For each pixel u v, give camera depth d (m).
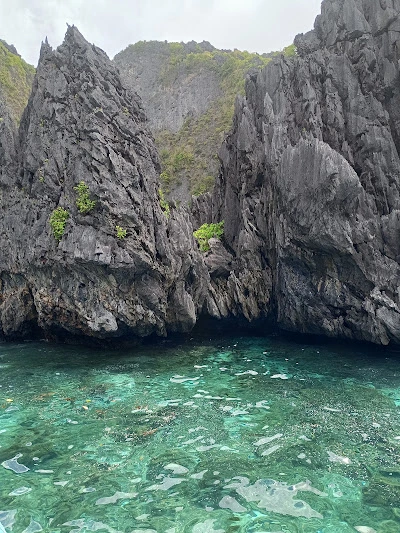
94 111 19.14
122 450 10.40
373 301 17.94
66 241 17.88
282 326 21.92
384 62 20.73
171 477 9.33
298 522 7.97
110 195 17.81
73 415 12.23
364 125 20.00
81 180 18.20
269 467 9.69
